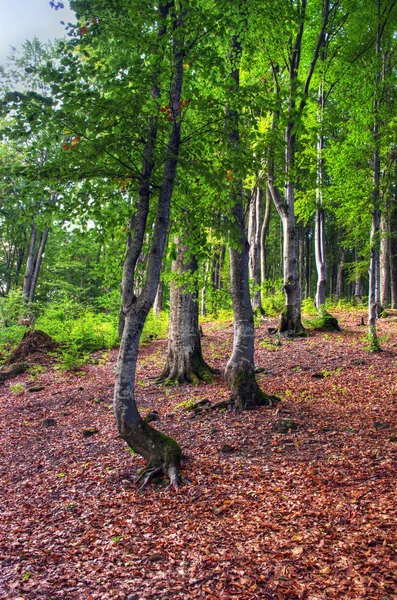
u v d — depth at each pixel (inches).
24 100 204.5
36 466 284.2
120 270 279.0
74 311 779.4
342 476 213.3
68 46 223.1
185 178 276.2
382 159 506.0
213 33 230.7
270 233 1455.5
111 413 376.8
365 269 866.8
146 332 762.2
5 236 1184.8
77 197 247.0
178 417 338.3
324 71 620.7
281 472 226.7
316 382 413.4
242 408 330.0
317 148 657.6
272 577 143.0
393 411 301.7
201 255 289.3
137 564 161.6
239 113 237.3
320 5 628.7
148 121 224.8
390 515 170.2
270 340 613.9
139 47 214.8
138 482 236.7
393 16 565.3
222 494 211.5
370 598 126.6
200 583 145.0
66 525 202.4
